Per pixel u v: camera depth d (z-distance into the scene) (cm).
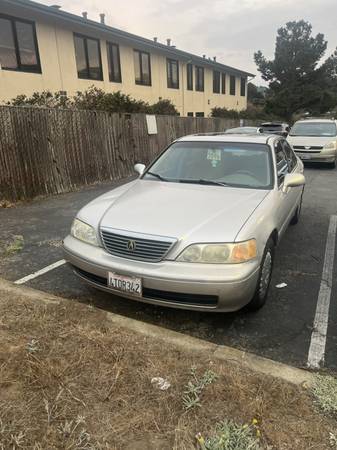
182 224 302
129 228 306
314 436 195
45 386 227
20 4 1169
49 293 374
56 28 1394
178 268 286
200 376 237
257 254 304
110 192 409
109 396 221
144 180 431
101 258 311
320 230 596
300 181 421
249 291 296
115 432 196
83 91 1542
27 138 792
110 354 257
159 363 249
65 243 344
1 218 662
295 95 3988
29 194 809
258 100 5050
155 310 343
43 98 1148
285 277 419
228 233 292
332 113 4853
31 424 199
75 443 188
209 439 191
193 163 434
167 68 2169
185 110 2420
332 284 402
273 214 353
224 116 2741
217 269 283
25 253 486
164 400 218
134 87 1877
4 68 1225
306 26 4053
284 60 4069
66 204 770
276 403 217
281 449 188
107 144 1025
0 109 730
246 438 191
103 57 1644
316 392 227
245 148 438
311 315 339
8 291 357
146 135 1192
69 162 907
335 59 4506
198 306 289
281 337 305
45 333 281
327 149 1274
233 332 312
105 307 349
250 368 248
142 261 297
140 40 1764
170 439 193
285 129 2388
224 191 375
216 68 2725
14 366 241
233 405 214
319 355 281
